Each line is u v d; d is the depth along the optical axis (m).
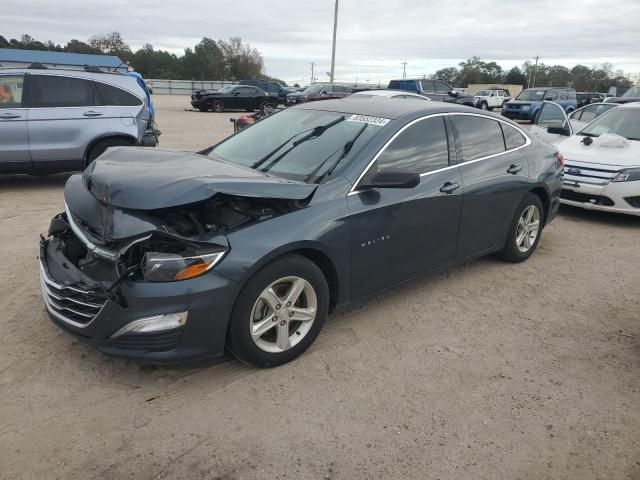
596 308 4.45
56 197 7.94
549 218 5.63
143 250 2.99
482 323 4.12
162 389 3.15
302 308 3.45
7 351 3.46
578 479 2.56
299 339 3.45
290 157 3.91
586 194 7.08
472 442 2.79
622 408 3.11
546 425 2.94
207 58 92.38
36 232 6.03
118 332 2.88
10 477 2.45
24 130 7.89
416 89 23.38
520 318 4.23
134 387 3.16
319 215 3.36
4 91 7.87
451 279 4.98
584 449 2.76
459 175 4.35
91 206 3.31
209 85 58.97
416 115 4.14
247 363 3.28
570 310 4.39
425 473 2.57
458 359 3.59
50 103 8.12
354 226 3.54
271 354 3.31
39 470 2.50
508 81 100.31
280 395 3.13
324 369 3.41
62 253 3.51
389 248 3.84
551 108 9.88
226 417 2.92
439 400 3.13
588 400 3.17
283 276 3.22
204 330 2.97
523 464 2.64
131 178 3.05
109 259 3.00
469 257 4.72
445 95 23.92
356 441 2.77
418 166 4.05
